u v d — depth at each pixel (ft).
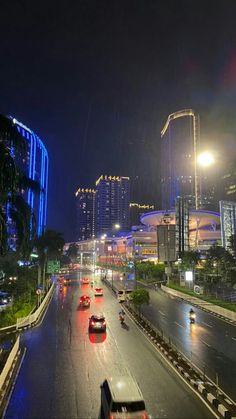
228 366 77.77
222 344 100.63
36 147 540.52
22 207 83.15
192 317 136.46
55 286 294.25
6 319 127.75
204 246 540.11
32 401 56.85
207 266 276.21
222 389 62.44
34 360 81.30
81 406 54.75
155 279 330.54
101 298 212.02
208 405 54.85
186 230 338.54
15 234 83.76
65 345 96.37
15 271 164.96
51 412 52.60
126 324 129.29
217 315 155.84
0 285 160.56
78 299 207.31
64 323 131.75
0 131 71.72
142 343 98.78
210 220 529.04
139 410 42.11
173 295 231.71
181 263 292.20
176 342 101.91
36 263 249.96
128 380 47.85
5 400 57.52
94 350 90.63
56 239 230.27
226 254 264.11
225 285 238.07
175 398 57.77
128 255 609.01
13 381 66.74
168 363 79.00
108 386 46.60
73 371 72.79
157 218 542.98
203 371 71.82
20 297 163.94
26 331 117.39
